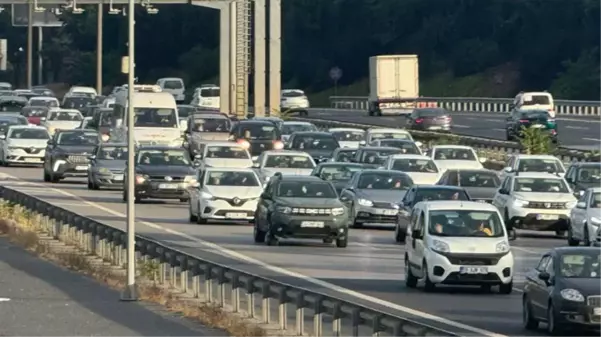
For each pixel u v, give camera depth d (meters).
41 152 168.75
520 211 102.56
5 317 60.09
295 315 59.28
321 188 95.00
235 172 110.25
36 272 77.81
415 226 72.44
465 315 60.69
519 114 193.12
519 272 80.19
